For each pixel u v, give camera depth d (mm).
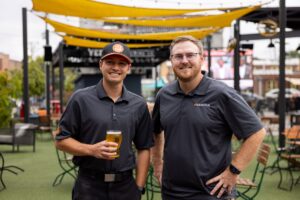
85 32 13133
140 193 3068
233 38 13391
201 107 2783
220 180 2752
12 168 8773
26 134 10656
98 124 2896
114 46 2951
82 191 2916
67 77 49812
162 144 3260
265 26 12180
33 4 8812
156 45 17016
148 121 3082
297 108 24797
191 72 2791
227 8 8953
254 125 2727
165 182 2906
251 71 28734
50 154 10797
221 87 2795
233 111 2752
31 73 33281
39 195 6426
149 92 37219
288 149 8094
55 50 21000
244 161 2723
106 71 2938
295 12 13219
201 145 2768
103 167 2879
